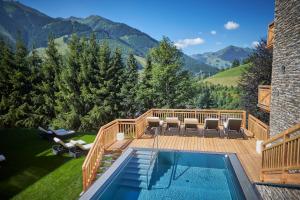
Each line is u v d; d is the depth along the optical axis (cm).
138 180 842
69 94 2761
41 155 1202
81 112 2853
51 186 870
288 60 884
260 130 1144
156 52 2859
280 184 607
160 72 2709
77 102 2819
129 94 2881
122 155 1002
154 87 2823
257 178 741
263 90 1188
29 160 1133
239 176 756
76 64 2848
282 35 951
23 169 1025
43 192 827
